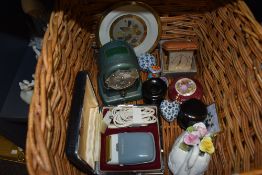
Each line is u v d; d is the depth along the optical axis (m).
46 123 0.24
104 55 0.35
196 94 0.37
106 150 0.32
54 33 0.29
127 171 0.32
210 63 0.36
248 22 0.30
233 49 0.32
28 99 0.39
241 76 0.30
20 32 0.44
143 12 0.37
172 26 0.40
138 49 0.40
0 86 0.39
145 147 0.31
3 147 0.50
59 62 0.30
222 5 0.35
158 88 0.36
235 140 0.29
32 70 0.44
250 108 0.28
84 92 0.30
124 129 0.35
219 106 0.34
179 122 0.35
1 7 0.37
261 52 0.28
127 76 0.35
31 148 0.22
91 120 0.33
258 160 0.26
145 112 0.35
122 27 0.38
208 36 0.38
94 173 0.31
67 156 0.26
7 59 0.41
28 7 0.36
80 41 0.36
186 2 0.37
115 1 0.36
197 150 0.28
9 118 0.40
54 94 0.27
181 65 0.39
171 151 0.32
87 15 0.37
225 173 0.30
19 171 0.55
